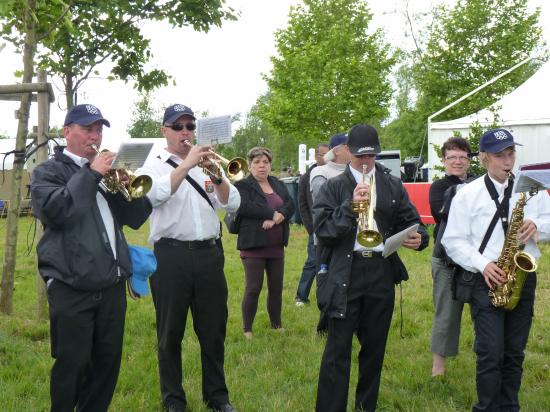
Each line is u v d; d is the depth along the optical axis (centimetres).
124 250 351
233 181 431
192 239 411
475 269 393
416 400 449
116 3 663
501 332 383
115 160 325
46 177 329
